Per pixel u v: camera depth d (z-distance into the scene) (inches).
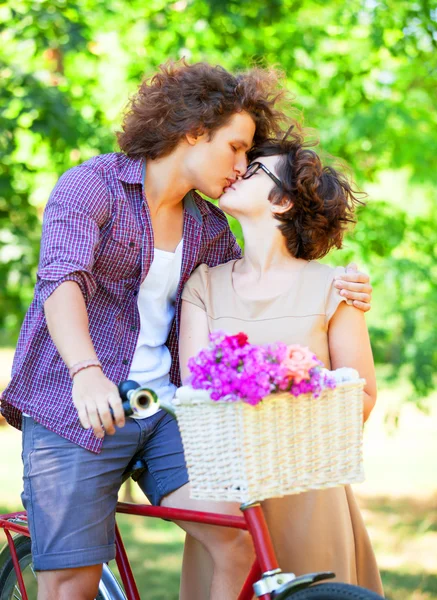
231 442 79.4
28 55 265.9
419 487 333.1
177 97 107.3
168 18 262.2
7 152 245.9
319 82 273.3
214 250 117.0
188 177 108.5
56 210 100.7
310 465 82.8
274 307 105.2
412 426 483.8
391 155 272.4
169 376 113.4
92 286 99.1
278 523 105.3
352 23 267.4
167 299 111.6
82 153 260.1
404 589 209.9
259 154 110.3
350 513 110.3
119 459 104.7
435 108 285.3
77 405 85.7
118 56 273.4
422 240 265.9
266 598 83.7
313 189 105.9
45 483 102.0
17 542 120.3
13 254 273.7
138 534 268.2
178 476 106.3
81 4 264.1
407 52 267.4
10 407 107.4
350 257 256.2
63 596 101.6
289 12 268.4
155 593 201.9
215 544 101.6
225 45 262.4
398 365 255.1
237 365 80.0
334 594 82.0
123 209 104.9
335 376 87.9
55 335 91.5
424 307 251.8
